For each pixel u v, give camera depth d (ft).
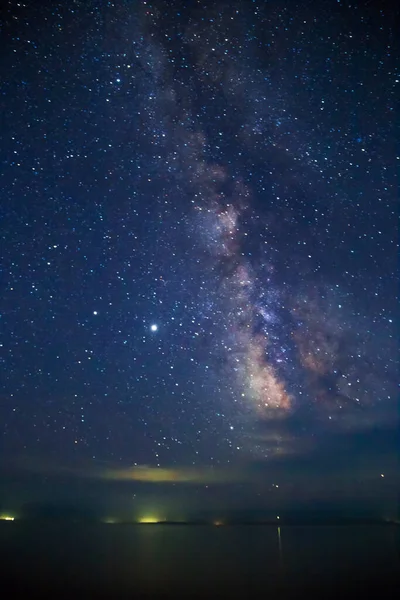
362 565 14.37
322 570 13.93
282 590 12.44
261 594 12.21
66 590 12.48
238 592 12.35
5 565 14.29
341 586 12.76
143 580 13.16
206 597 12.03
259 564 14.42
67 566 14.16
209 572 13.80
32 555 15.24
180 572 13.78
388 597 12.05
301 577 13.39
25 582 13.00
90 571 13.82
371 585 12.84
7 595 12.14
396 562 14.69
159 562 14.43
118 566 14.24
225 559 14.84
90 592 12.32
